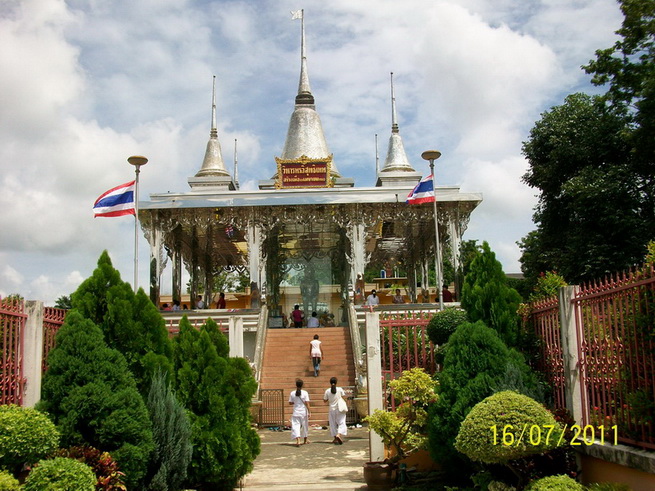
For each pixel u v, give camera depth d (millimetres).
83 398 8633
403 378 11328
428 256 36844
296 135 37344
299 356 24188
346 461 14273
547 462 9125
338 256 35812
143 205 28359
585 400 9273
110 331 9719
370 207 29422
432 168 22688
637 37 23641
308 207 29500
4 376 9383
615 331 8375
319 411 20781
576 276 25016
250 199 28750
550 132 27750
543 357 10742
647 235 23719
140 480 9070
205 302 39469
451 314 12789
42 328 10320
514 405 8117
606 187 24062
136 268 21859
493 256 11500
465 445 8234
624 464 7797
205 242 37031
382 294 44594
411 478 11211
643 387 7766
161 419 9344
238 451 10289
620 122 26109
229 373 10961
